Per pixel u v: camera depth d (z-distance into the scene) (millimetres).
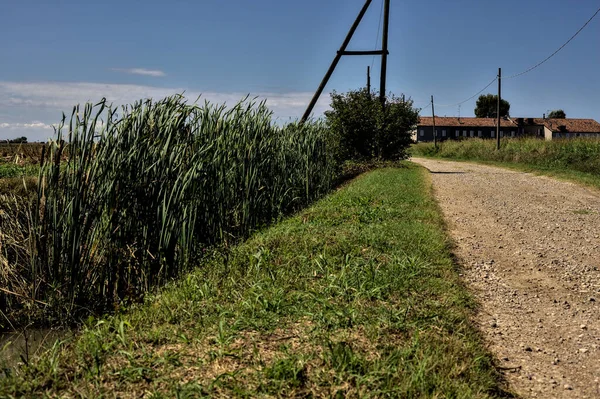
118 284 6352
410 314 4852
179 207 6812
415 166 26391
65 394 3520
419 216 10031
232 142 8703
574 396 3809
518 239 9234
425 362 3789
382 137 24875
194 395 3434
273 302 4957
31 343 5391
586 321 5363
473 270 7055
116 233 6312
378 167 23578
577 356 4504
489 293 6145
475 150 39469
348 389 3535
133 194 6430
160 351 4129
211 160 7742
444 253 7332
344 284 5453
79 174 5906
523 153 31125
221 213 8086
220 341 4168
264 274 5914
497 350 4562
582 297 6148
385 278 5770
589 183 18422
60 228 5898
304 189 12820
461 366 3896
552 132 85438
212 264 6586
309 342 4207
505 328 5082
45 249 5895
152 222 6621
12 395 3531
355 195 12719
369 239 7516
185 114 7137
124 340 4238
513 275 6980
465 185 18266
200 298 5352
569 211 12555
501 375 4105
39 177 5848
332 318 4617
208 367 3836
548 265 7523
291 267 6246
